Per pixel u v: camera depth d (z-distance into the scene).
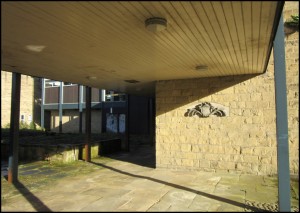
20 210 5.11
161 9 3.77
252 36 4.79
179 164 8.68
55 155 10.24
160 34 4.68
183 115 8.70
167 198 5.84
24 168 9.16
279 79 5.16
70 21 4.13
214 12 3.86
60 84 21.83
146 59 6.29
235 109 8.16
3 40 4.94
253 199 5.79
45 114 23.05
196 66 7.02
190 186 6.78
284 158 5.00
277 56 5.19
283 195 4.92
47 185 6.95
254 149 7.92
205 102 8.47
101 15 3.94
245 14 3.92
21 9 3.73
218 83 8.37
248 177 7.66
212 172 8.27
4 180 7.51
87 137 10.59
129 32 4.59
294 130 7.89
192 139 8.56
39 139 13.33
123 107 19.30
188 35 4.73
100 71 7.58
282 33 5.19
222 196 5.99
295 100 7.93
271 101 7.86
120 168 9.12
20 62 6.47
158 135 8.95
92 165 9.71
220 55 5.97
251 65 6.93
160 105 8.99
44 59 6.23
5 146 11.59
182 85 8.78
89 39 4.91
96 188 6.63
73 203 5.52
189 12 3.86
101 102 20.09
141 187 6.70
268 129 7.84
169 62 6.57
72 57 6.10
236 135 8.11
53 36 4.75
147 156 11.89
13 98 7.45
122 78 8.72
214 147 8.31
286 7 8.20
